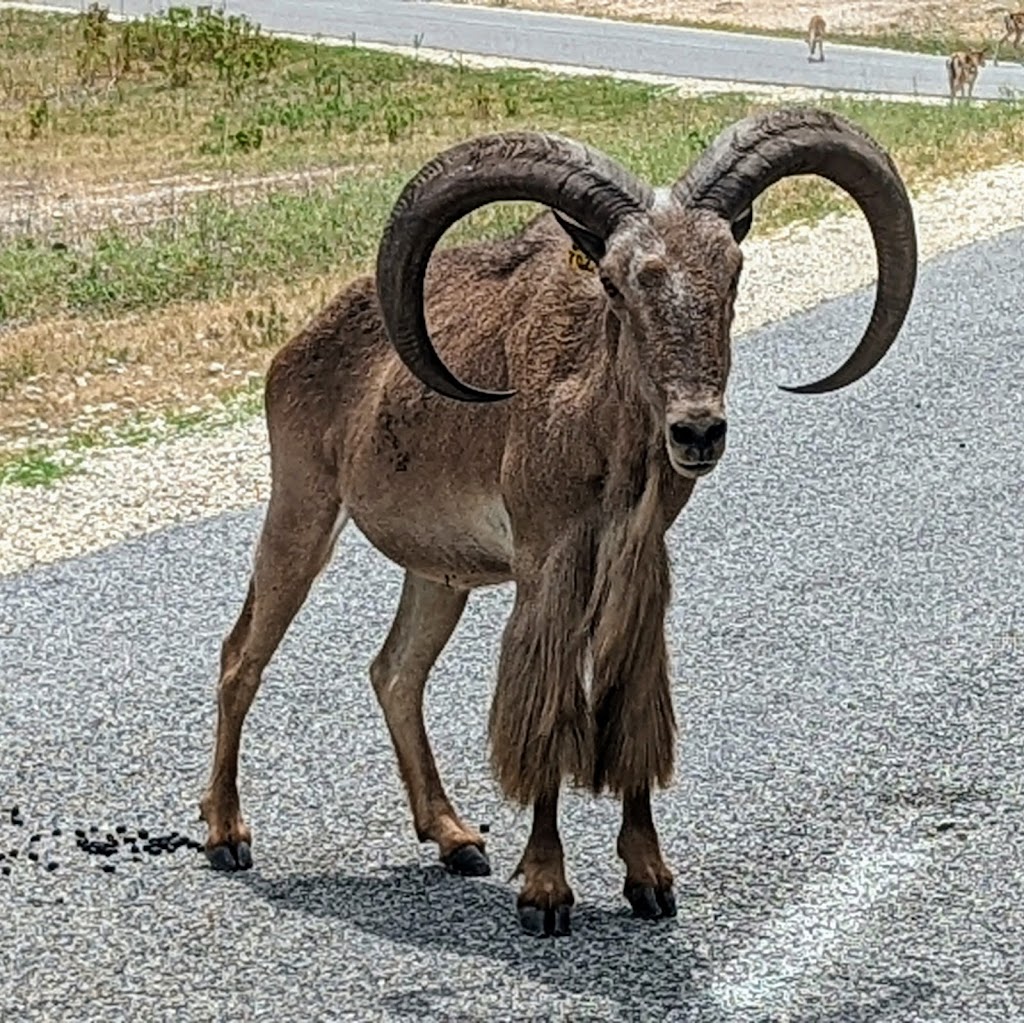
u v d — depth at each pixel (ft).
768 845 13.93
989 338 25.93
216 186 41.14
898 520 19.65
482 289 13.35
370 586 18.13
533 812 13.39
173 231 34.58
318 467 13.97
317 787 14.78
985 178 36.65
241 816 13.94
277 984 12.50
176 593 18.15
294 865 13.82
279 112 51.19
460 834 13.78
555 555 12.68
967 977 12.51
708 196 12.14
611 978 12.51
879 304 12.87
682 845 13.93
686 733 15.46
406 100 54.39
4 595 18.11
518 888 13.51
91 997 12.41
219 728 13.93
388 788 14.76
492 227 32.12
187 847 14.05
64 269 31.71
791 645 16.94
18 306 29.50
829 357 25.11
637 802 13.07
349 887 13.53
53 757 15.24
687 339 11.72
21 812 14.49
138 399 24.27
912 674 16.40
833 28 73.61
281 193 38.86
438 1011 12.23
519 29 70.23
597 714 12.73
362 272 30.89
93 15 62.90
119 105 53.57
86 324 28.40
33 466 21.35
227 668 14.06
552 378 12.69
